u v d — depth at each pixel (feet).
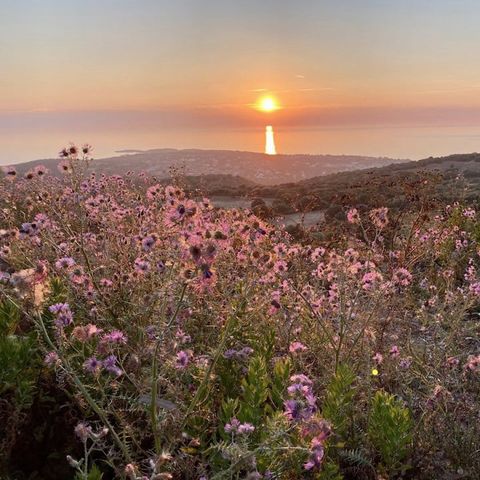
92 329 10.82
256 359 12.94
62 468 11.51
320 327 16.65
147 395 11.88
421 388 16.25
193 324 15.43
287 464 10.57
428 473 12.47
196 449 11.41
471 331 19.71
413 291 23.59
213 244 10.75
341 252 24.32
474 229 35.29
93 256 19.07
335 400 12.22
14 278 10.55
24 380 11.37
